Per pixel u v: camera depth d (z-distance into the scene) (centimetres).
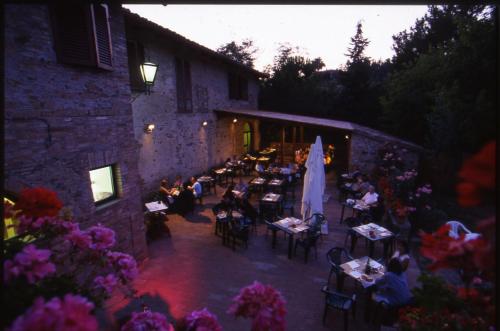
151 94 1000
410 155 1234
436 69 1316
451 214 873
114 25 555
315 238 691
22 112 394
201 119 1355
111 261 197
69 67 460
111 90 553
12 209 177
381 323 470
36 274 143
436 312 156
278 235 835
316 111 2062
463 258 110
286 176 1208
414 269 632
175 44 1117
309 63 2238
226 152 1644
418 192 952
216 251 732
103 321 359
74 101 472
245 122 1891
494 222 80
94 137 515
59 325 102
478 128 920
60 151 451
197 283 589
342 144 1941
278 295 162
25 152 399
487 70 962
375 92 1986
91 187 512
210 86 1426
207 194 1233
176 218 961
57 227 191
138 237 642
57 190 448
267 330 153
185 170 1244
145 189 995
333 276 623
